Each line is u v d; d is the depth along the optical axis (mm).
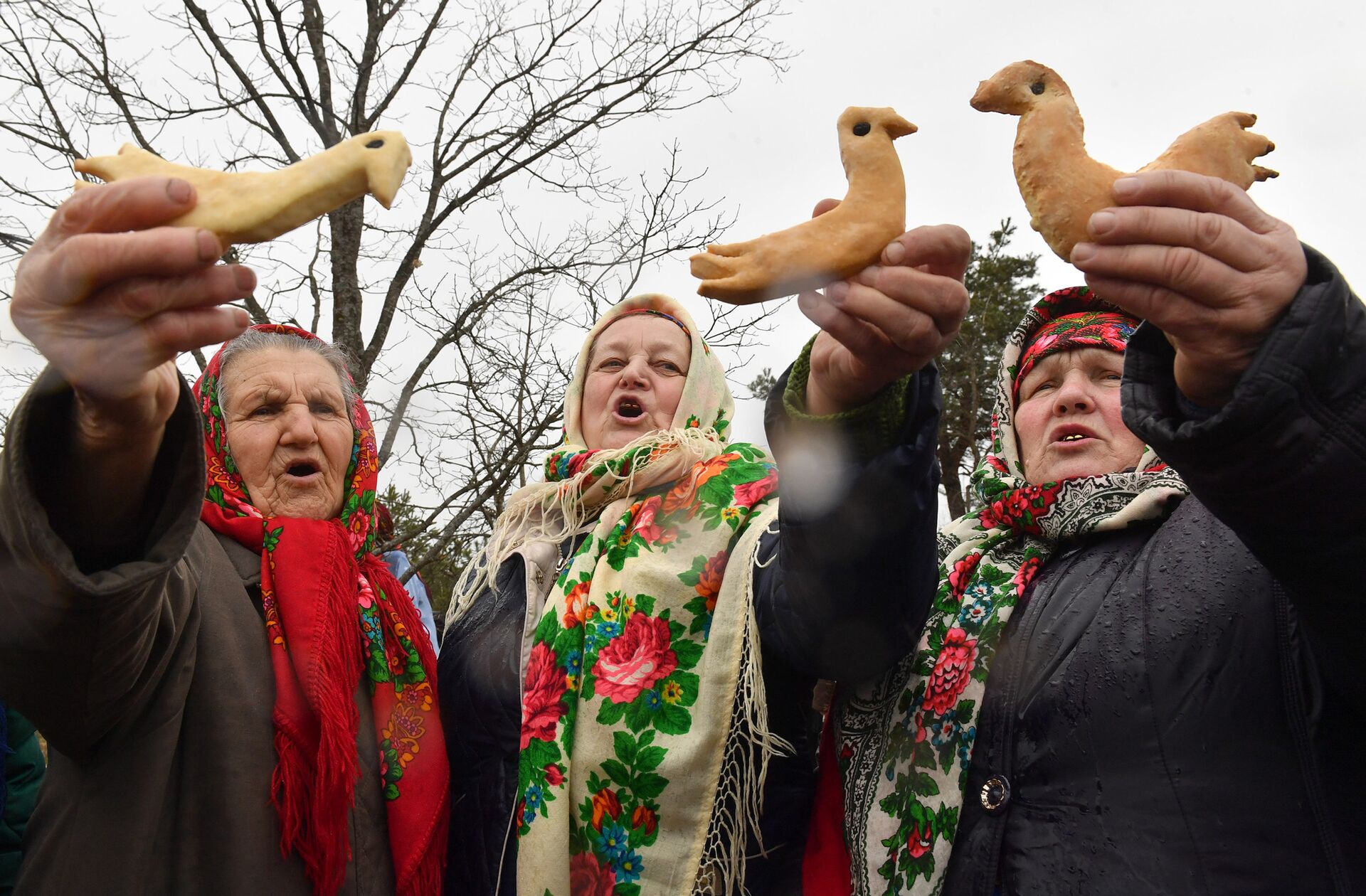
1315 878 1376
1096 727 1572
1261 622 1500
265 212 1273
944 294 1398
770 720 2018
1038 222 1354
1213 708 1498
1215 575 1578
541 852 1907
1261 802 1428
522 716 2062
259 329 2312
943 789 1699
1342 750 1418
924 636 1866
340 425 2262
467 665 2195
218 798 1722
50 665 1479
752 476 2248
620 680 2025
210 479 2141
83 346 1244
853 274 1428
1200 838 1439
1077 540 1838
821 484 1606
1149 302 1239
